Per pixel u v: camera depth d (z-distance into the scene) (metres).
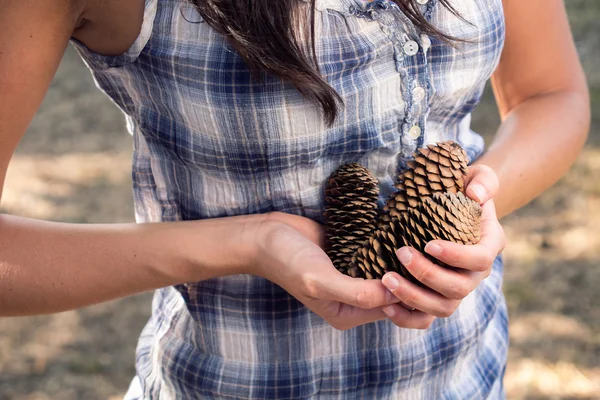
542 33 1.04
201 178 0.90
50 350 2.27
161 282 0.87
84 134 3.54
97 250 0.86
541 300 2.31
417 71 0.88
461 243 0.81
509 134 1.04
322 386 0.94
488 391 1.02
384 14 0.85
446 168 0.86
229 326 0.93
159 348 0.97
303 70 0.81
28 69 0.79
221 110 0.84
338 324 0.85
